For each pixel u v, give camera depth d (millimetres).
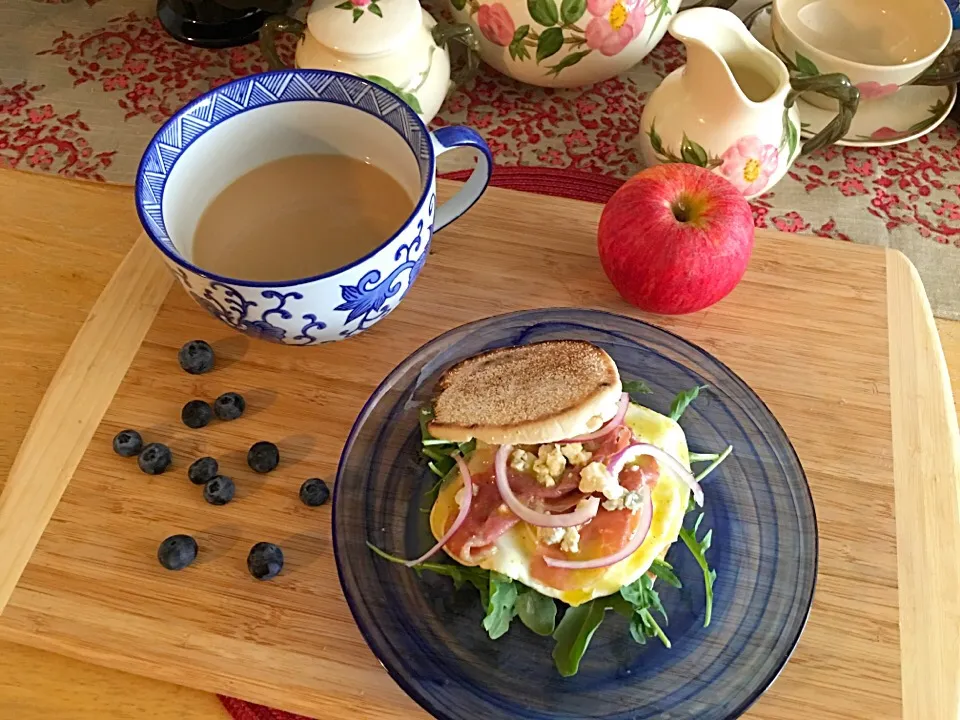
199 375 390
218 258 367
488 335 383
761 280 415
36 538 345
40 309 436
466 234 435
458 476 343
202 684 316
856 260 420
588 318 387
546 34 496
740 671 307
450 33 493
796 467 347
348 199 384
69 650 321
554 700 304
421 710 307
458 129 362
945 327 466
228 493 351
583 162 532
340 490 343
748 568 331
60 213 467
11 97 583
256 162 387
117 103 580
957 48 535
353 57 472
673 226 368
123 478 361
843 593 326
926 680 306
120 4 640
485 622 309
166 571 335
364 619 313
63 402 382
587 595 314
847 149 539
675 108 463
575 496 323
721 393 370
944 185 522
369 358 396
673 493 336
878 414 372
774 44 538
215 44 605
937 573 330
